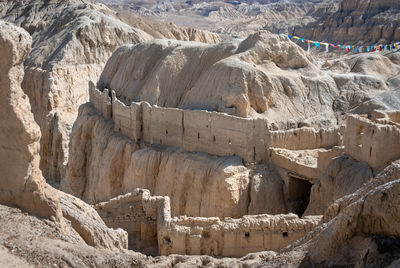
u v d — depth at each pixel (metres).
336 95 33.34
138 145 34.00
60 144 50.06
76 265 9.34
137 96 38.69
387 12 95.25
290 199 25.44
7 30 10.05
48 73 58.59
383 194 8.59
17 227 10.02
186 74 36.88
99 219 14.27
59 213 11.21
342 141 28.02
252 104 29.89
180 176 28.36
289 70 33.78
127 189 32.06
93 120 40.56
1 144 10.59
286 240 16.20
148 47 41.66
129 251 13.23
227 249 16.28
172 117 30.92
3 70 10.19
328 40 104.12
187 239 16.50
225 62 31.67
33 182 10.83
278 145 26.80
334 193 20.75
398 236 8.38
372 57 39.28
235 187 24.75
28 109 10.93
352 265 8.71
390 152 19.95
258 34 33.69
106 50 66.25
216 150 28.00
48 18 87.56
